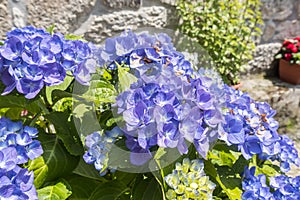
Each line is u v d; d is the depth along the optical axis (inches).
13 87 32.2
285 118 88.8
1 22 58.7
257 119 37.4
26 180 31.1
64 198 33.0
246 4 84.2
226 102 37.6
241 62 85.5
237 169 38.4
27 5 59.9
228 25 80.0
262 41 95.5
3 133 32.8
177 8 74.8
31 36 35.1
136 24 71.7
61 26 63.8
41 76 32.3
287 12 95.8
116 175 35.7
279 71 96.0
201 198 33.0
